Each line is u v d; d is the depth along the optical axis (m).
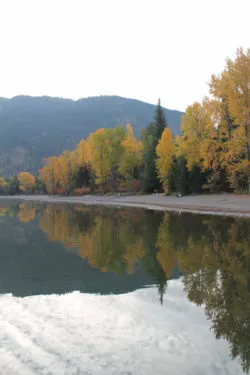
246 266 8.03
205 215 20.73
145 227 16.27
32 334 4.34
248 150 25.38
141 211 27.27
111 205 39.00
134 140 61.00
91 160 63.84
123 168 56.75
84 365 3.55
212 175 35.19
